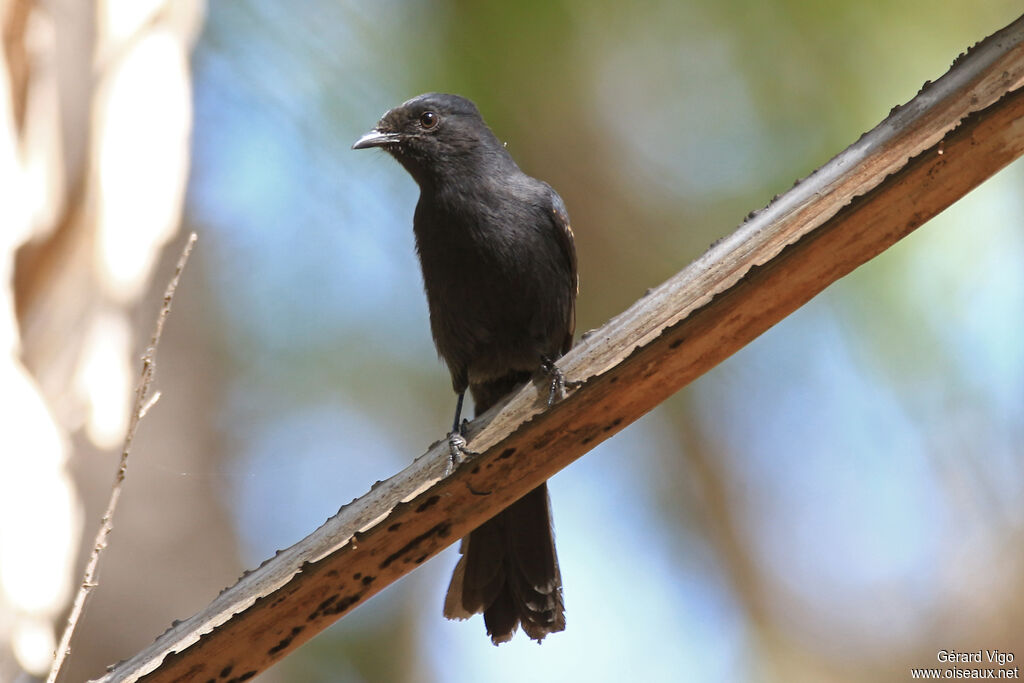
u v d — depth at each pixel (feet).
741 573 53.88
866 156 20.08
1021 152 19.67
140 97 26.81
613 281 45.73
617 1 39.40
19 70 25.86
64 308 25.48
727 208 43.29
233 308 47.78
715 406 51.29
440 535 21.13
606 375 20.90
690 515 54.80
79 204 25.90
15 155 25.40
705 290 20.63
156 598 42.73
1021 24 19.60
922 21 37.27
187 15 27.94
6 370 23.79
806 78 38.93
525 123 41.96
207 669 20.20
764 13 38.40
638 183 43.78
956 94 19.71
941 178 19.85
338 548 20.25
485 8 39.09
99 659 40.42
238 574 46.34
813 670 52.47
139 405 20.39
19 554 22.86
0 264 24.52
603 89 41.65
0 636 22.27
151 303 46.42
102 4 26.99
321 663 52.42
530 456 21.24
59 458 23.77
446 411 50.34
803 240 20.20
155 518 44.24
